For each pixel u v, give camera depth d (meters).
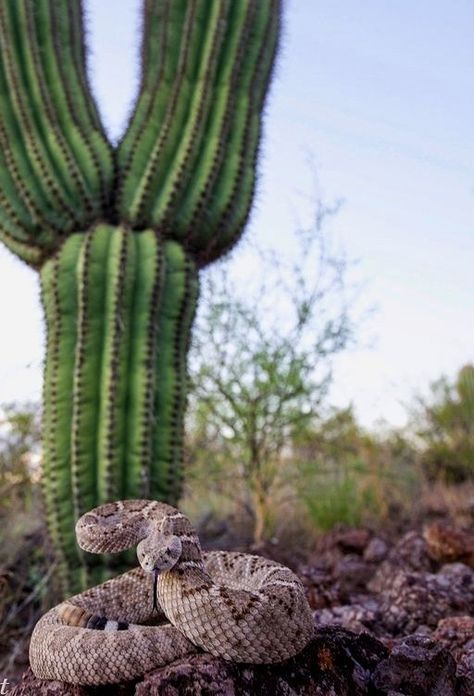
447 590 1.50
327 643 1.03
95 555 1.70
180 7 2.05
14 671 1.54
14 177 1.88
